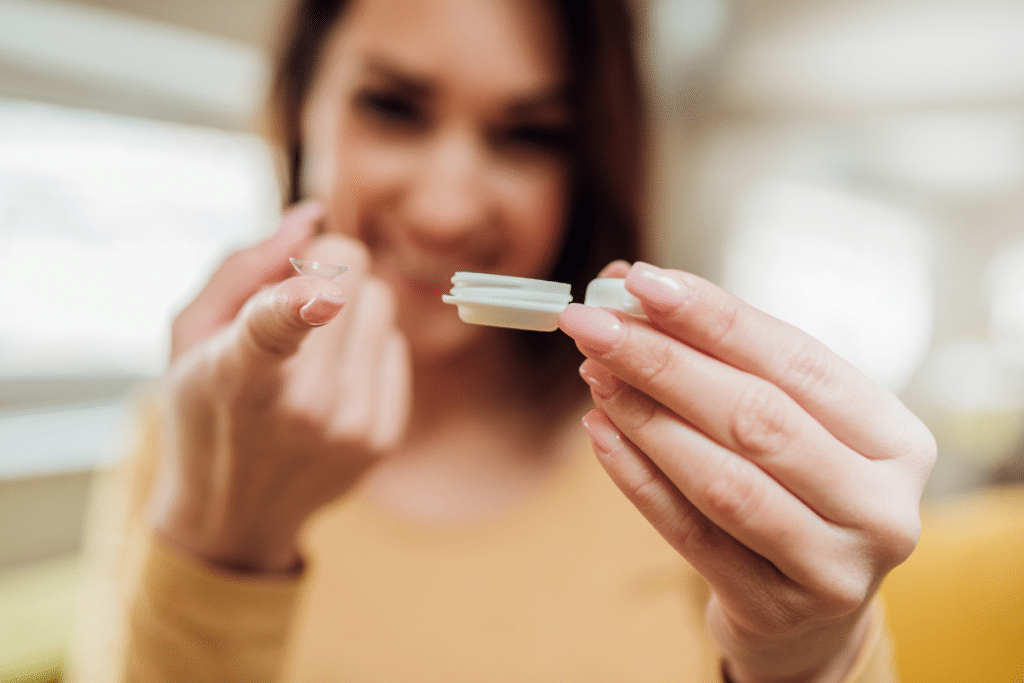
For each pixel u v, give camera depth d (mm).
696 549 176
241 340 177
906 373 1841
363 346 225
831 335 1726
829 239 1702
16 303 765
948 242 1864
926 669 505
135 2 660
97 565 365
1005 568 525
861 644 197
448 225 341
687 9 920
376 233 357
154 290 856
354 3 342
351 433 215
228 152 879
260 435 201
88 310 816
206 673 227
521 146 352
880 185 1761
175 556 224
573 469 377
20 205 746
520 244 365
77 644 334
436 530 350
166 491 230
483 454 373
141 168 820
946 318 1892
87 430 769
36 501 676
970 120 1491
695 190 1523
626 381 169
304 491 221
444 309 364
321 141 387
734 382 164
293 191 432
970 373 1786
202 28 705
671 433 167
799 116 1536
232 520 220
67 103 755
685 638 344
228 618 224
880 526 165
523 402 385
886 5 1060
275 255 220
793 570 167
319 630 330
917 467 171
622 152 368
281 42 424
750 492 164
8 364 770
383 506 356
